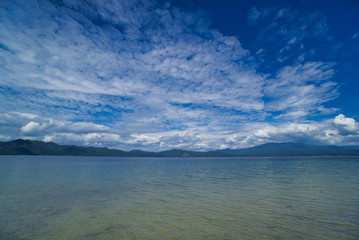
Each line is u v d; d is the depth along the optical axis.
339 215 16.23
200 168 82.75
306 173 53.53
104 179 40.53
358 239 11.86
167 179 41.56
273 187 30.16
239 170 68.75
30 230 13.21
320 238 12.02
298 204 19.78
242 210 17.78
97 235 12.47
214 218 15.68
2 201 20.86
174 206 19.22
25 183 33.19
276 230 13.26
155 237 12.20
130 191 26.98
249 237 12.20
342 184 32.50
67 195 24.09
